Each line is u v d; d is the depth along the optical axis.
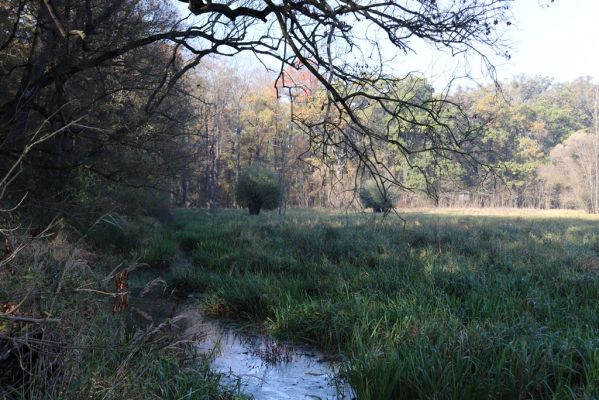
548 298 7.30
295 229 17.83
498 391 4.31
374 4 6.17
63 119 9.06
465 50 5.96
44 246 4.55
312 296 8.42
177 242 15.99
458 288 8.15
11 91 10.58
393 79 6.57
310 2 6.13
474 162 6.71
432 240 14.98
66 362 3.07
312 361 5.97
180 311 8.03
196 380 4.22
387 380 4.46
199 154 16.31
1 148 7.94
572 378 4.64
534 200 55.75
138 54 10.59
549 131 63.78
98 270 7.41
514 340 5.14
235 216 29.62
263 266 11.02
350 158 6.91
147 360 3.77
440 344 5.01
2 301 3.22
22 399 2.82
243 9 7.11
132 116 10.81
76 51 8.55
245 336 6.91
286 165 43.09
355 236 15.92
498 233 17.80
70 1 8.71
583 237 17.98
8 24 9.34
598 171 48.78
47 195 9.60
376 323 6.32
